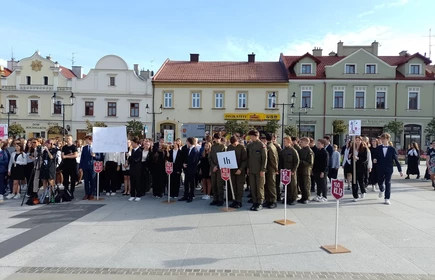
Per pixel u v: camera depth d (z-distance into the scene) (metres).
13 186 10.67
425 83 32.66
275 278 4.49
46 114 35.12
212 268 4.80
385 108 33.06
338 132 30.81
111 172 11.05
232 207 8.91
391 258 5.20
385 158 9.50
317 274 4.62
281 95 33.66
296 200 9.72
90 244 5.85
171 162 9.78
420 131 32.88
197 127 34.03
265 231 6.62
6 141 11.31
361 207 8.95
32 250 5.56
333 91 33.34
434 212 8.34
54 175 9.67
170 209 8.74
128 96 34.69
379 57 36.50
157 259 5.13
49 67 35.00
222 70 35.97
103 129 10.32
